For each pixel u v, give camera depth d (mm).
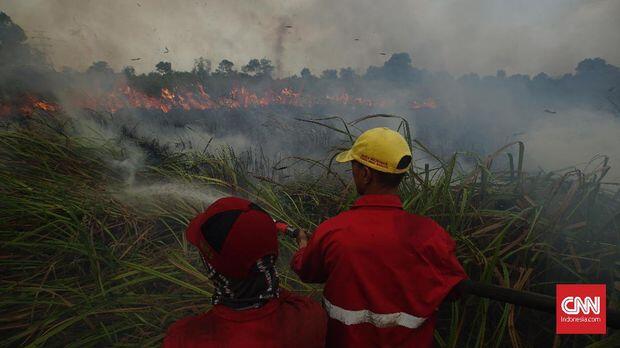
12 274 2301
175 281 2086
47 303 1980
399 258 1192
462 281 1219
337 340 1275
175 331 1057
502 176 2951
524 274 2119
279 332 1046
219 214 995
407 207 2447
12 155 3375
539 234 2277
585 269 2201
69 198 2922
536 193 2705
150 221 2928
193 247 2641
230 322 1011
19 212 2639
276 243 1052
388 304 1203
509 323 1846
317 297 2184
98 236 2709
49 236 2551
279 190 3639
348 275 1220
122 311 1962
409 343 1220
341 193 3295
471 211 2580
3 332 1937
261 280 1026
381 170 1255
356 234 1222
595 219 2373
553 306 1096
